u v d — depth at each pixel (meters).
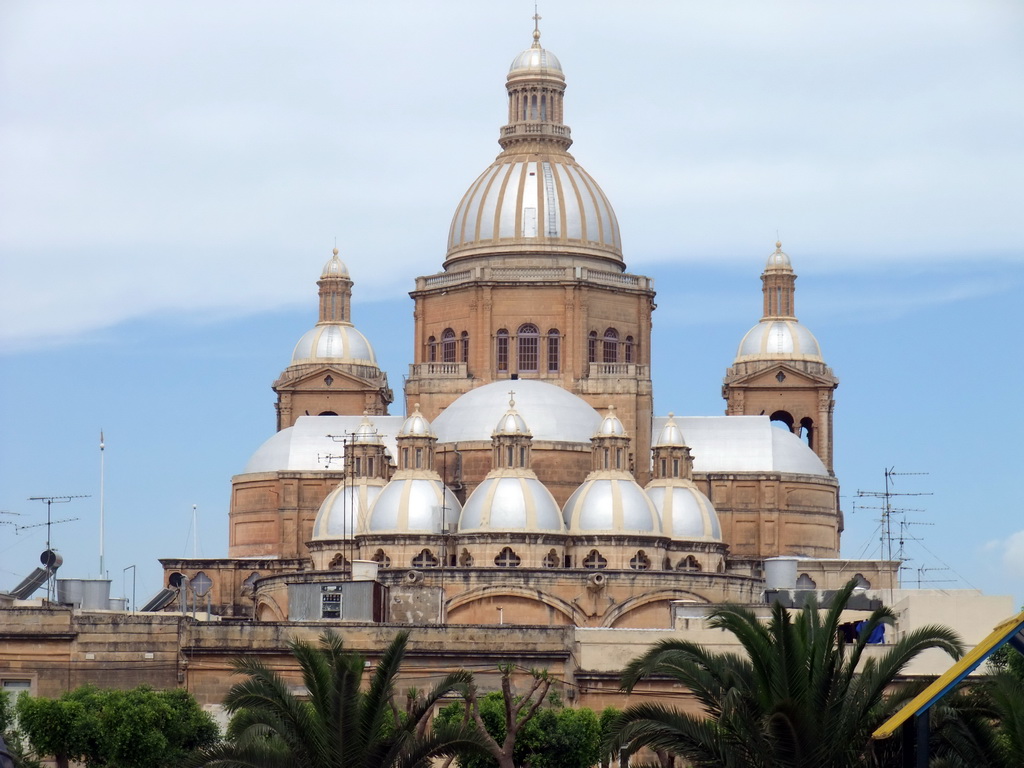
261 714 82.19
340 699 79.19
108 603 138.38
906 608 122.56
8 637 119.56
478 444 164.12
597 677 119.56
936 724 76.44
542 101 184.12
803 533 177.38
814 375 191.62
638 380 174.88
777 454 178.00
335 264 196.50
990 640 69.69
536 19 187.38
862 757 75.31
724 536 176.88
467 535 154.88
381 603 137.00
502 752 90.69
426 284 180.75
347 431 179.38
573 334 175.88
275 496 178.00
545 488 157.62
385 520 156.88
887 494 170.62
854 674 79.00
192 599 164.12
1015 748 74.56
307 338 194.00
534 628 121.75
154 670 119.94
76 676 119.44
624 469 159.62
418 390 176.50
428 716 90.12
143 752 105.31
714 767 75.25
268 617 155.25
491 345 176.62
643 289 180.00
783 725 73.31
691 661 77.75
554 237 179.12
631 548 155.00
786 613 75.19
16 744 104.00
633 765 79.00
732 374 193.62
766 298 196.88
